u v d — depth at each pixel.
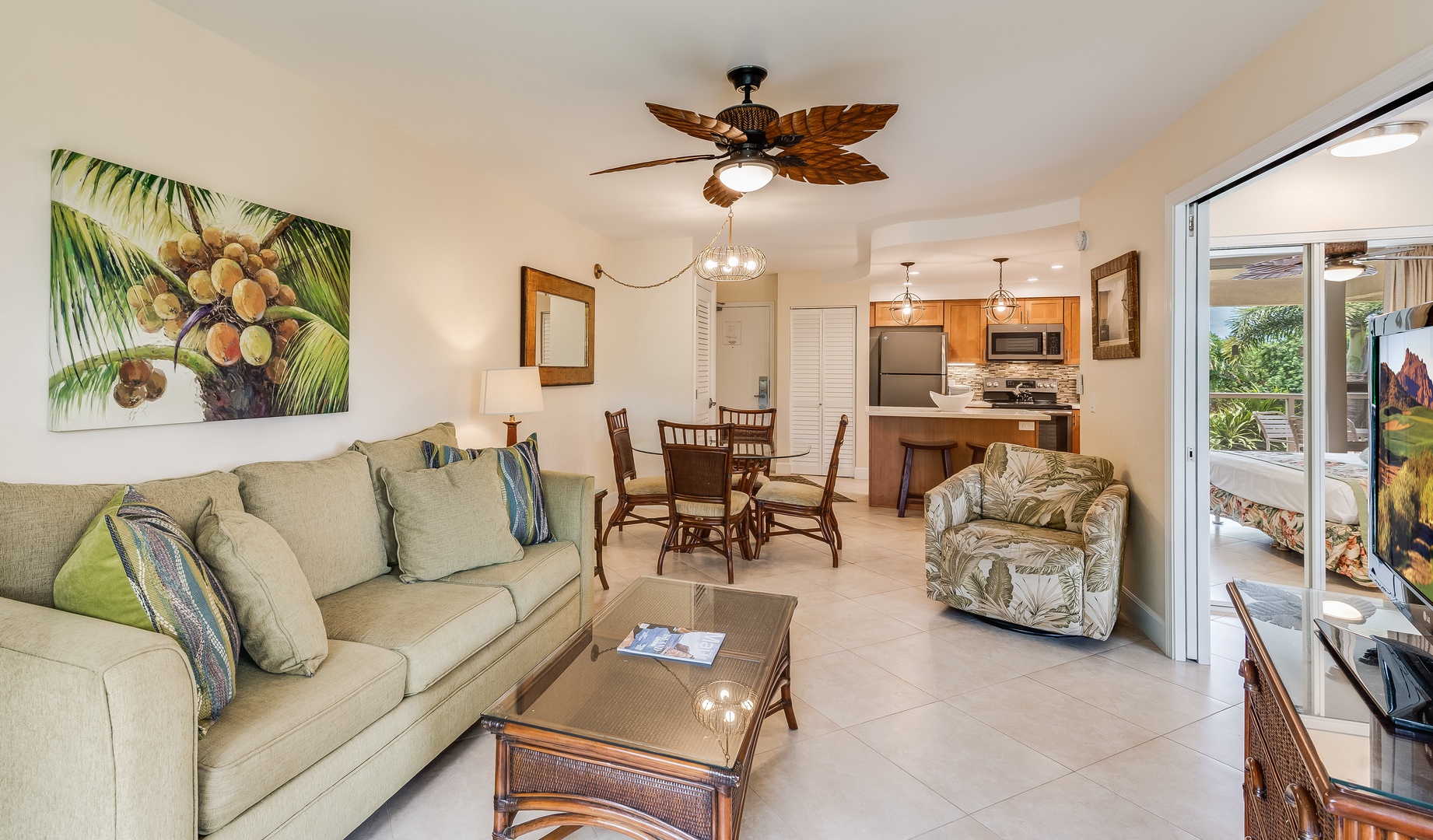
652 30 2.09
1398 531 1.23
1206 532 2.73
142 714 1.10
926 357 7.60
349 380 2.68
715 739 1.42
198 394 2.02
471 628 1.96
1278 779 1.18
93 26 1.77
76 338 1.72
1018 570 2.93
